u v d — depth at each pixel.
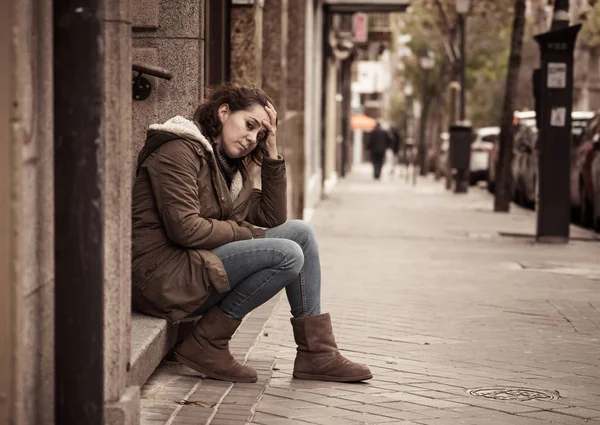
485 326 8.79
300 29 20.23
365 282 11.52
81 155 4.40
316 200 26.03
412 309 9.64
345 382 6.59
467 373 6.95
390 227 19.50
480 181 41.97
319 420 5.65
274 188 6.75
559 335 8.44
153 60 7.91
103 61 4.42
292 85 20.42
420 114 59.84
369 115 96.31
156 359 6.02
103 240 4.47
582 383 6.72
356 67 64.44
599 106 54.25
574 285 11.55
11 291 3.96
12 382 4.01
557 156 16.70
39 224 4.27
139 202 6.25
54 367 4.52
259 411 5.84
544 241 16.81
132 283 6.24
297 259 6.34
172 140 6.19
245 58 12.35
